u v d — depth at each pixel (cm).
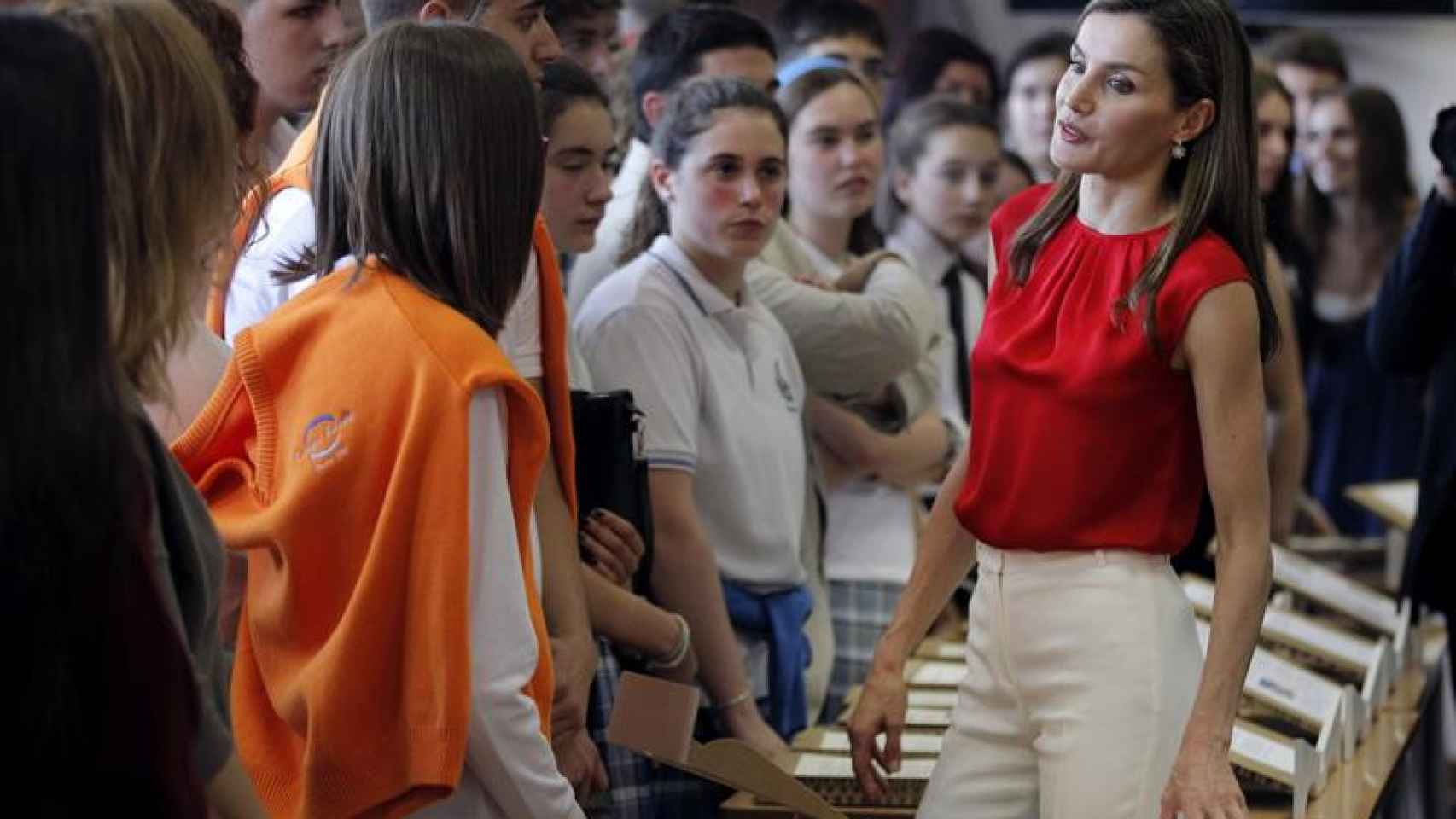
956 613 571
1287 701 452
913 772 393
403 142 296
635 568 397
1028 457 333
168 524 230
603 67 539
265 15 367
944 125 629
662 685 327
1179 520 331
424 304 293
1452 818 664
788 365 475
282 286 325
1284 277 734
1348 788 417
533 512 321
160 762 212
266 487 296
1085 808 324
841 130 552
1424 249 533
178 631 222
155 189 240
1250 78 327
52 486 207
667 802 411
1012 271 340
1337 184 851
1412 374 548
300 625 293
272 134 407
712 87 455
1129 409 325
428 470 284
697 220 450
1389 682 509
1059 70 807
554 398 346
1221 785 313
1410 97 1097
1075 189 338
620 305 443
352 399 290
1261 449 320
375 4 379
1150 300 319
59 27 208
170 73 241
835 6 707
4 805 206
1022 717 340
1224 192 324
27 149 202
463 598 283
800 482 471
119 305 238
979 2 1148
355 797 289
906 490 546
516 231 302
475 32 303
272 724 300
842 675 530
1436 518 524
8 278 203
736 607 452
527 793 294
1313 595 554
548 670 303
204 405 311
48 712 207
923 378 548
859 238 579
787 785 340
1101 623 328
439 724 283
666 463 434
